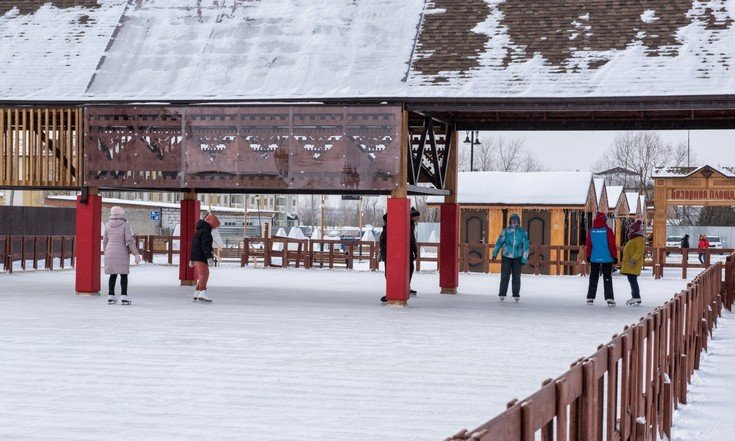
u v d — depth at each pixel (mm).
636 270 18688
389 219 17641
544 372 10094
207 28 20359
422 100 17406
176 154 18328
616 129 20891
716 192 39156
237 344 12047
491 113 20453
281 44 19562
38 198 54844
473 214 32531
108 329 13445
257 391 8797
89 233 18953
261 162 18000
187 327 13828
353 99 17578
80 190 18906
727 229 68875
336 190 20797
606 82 17172
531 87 17344
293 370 10031
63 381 9219
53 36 20703
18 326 13703
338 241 32281
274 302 18344
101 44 20250
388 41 19172
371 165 17641
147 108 18438
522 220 32344
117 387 8922
